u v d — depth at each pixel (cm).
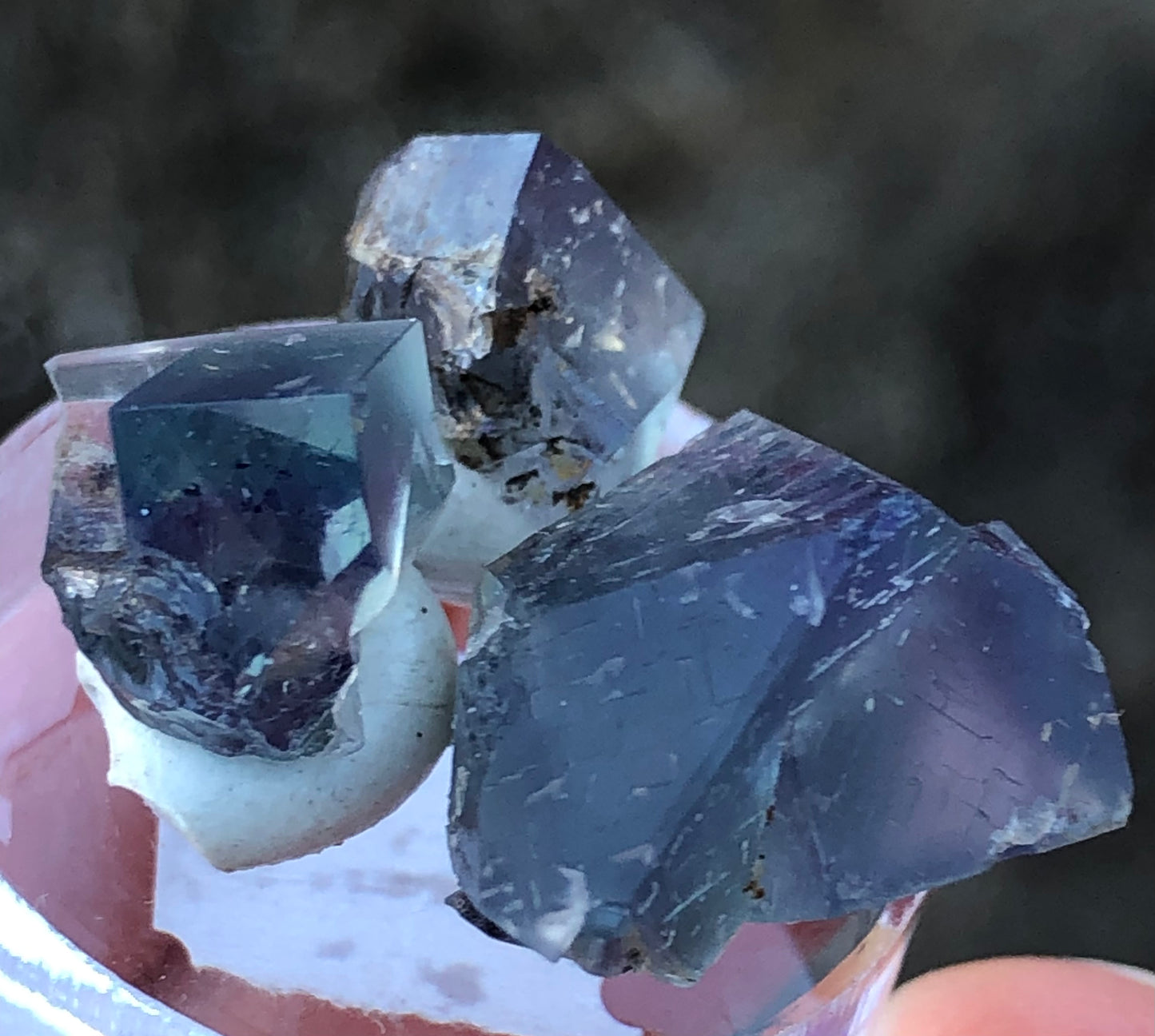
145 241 14
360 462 6
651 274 8
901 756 6
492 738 6
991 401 14
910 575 6
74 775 7
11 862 7
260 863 7
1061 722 6
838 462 6
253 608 6
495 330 7
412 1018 7
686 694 6
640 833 6
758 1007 6
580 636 6
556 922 6
